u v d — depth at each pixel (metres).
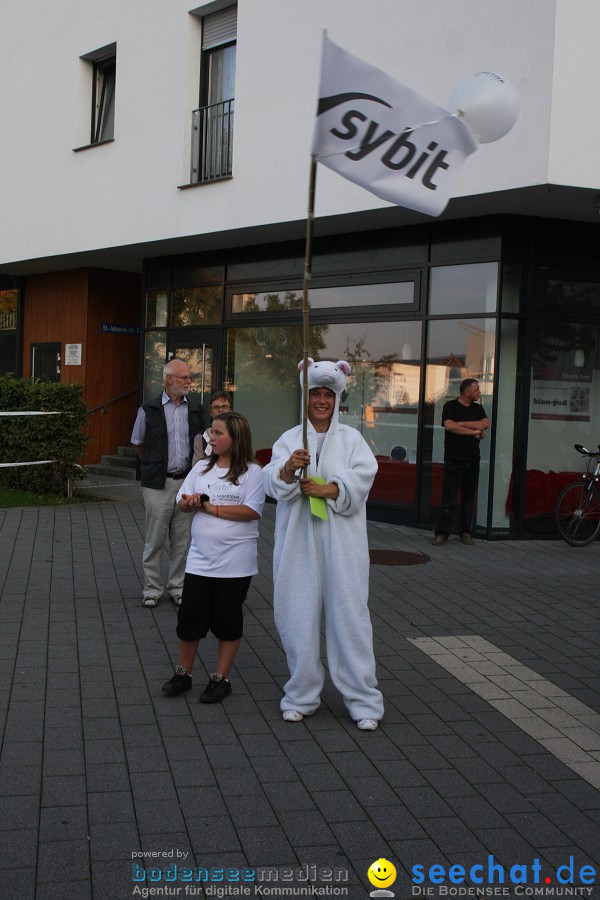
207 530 4.99
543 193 9.18
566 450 10.92
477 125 4.30
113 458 16.02
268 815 3.78
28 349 17.72
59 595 7.29
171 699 5.09
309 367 4.86
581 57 8.82
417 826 3.74
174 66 12.84
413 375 11.09
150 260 14.73
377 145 4.18
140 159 13.28
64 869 3.31
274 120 11.27
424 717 4.98
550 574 8.75
